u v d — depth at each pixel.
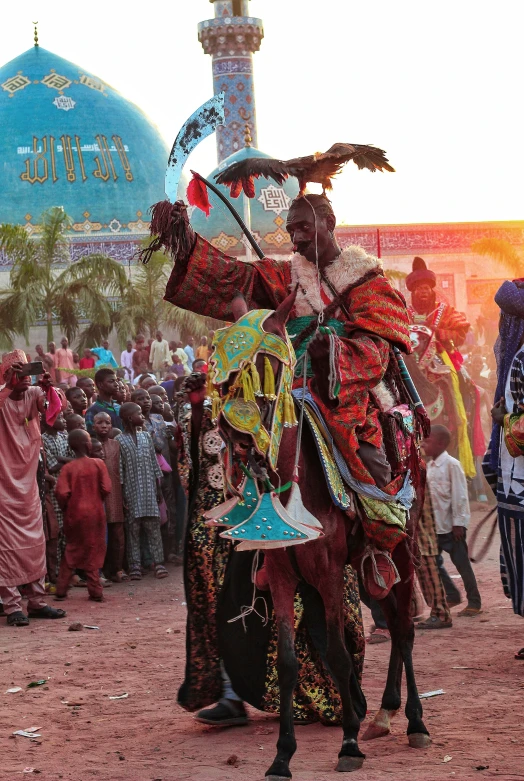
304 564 5.00
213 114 5.98
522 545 7.29
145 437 11.92
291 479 4.91
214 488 5.92
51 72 48.72
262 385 4.75
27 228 44.97
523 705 6.00
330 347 5.10
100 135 46.97
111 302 39.66
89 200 45.41
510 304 7.16
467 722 5.72
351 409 5.19
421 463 6.04
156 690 6.82
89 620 9.46
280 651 4.88
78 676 7.27
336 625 5.09
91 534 10.41
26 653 8.09
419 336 12.27
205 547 5.85
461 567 8.97
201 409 6.00
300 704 5.85
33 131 46.56
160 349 32.47
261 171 5.89
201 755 5.38
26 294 34.94
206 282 5.71
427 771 4.91
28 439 9.59
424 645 7.77
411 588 5.69
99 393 12.80
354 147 5.86
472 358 22.89
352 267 5.55
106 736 5.82
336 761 5.16
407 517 5.68
